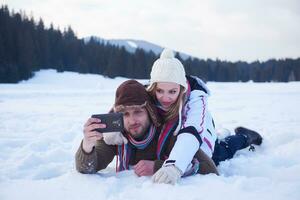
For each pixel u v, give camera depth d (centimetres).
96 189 212
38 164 314
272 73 6988
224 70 6525
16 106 916
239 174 290
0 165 300
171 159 226
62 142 423
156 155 260
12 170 284
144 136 253
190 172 239
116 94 243
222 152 334
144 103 237
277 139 429
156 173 223
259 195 198
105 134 252
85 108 880
